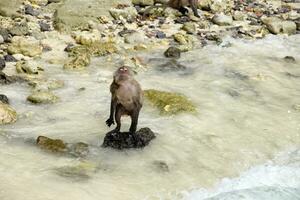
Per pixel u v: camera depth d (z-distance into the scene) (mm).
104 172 8219
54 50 13336
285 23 16078
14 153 8492
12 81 11367
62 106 10477
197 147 9266
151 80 11945
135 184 7996
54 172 8008
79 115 10164
